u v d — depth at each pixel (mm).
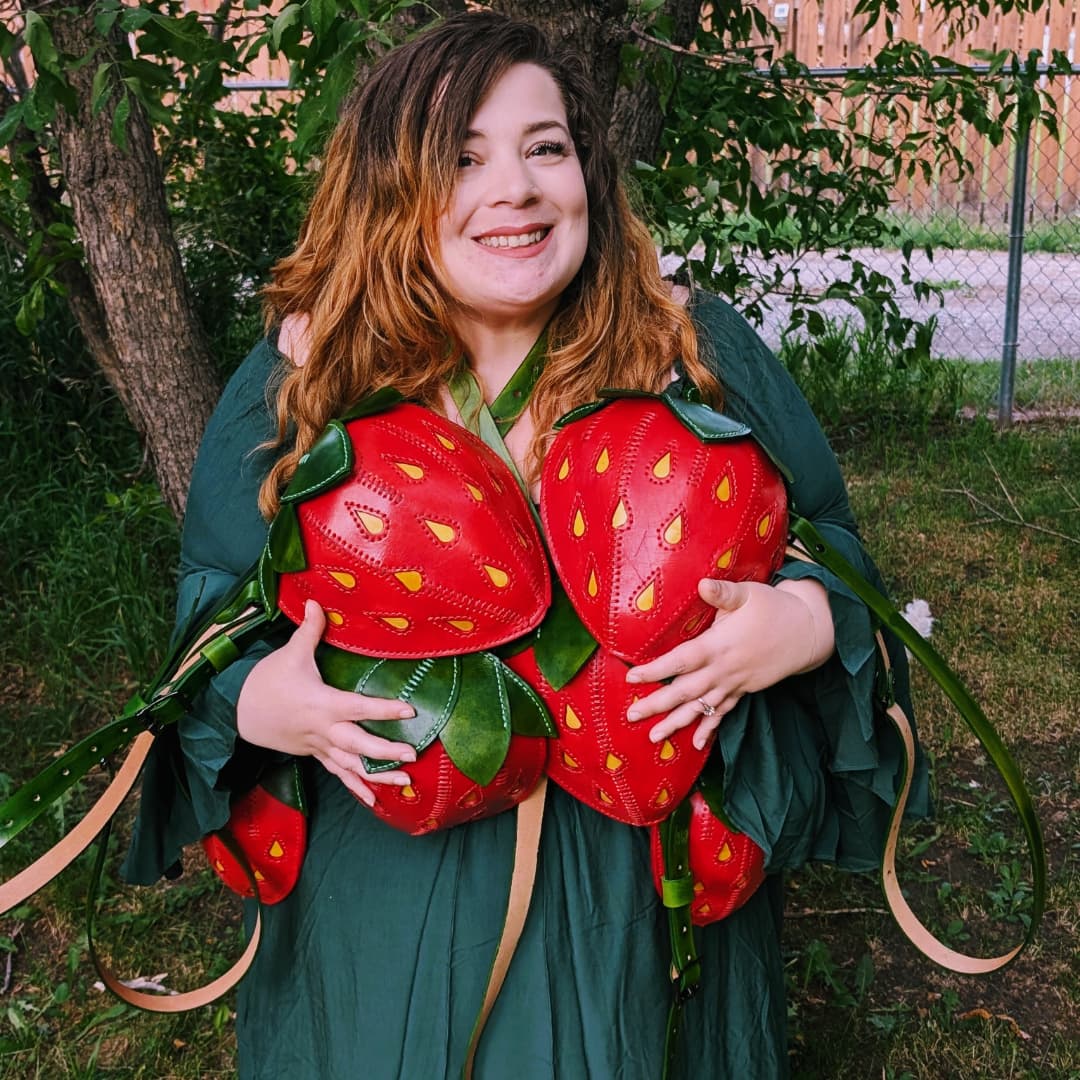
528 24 1404
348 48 1750
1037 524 4219
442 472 1231
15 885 1299
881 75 3484
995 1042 2170
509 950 1307
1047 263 7922
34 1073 2191
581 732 1251
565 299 1461
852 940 2453
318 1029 1416
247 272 4395
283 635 1440
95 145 2447
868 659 1346
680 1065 1439
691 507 1205
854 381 5438
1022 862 2633
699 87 3162
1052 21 7551
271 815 1416
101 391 4184
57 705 3219
